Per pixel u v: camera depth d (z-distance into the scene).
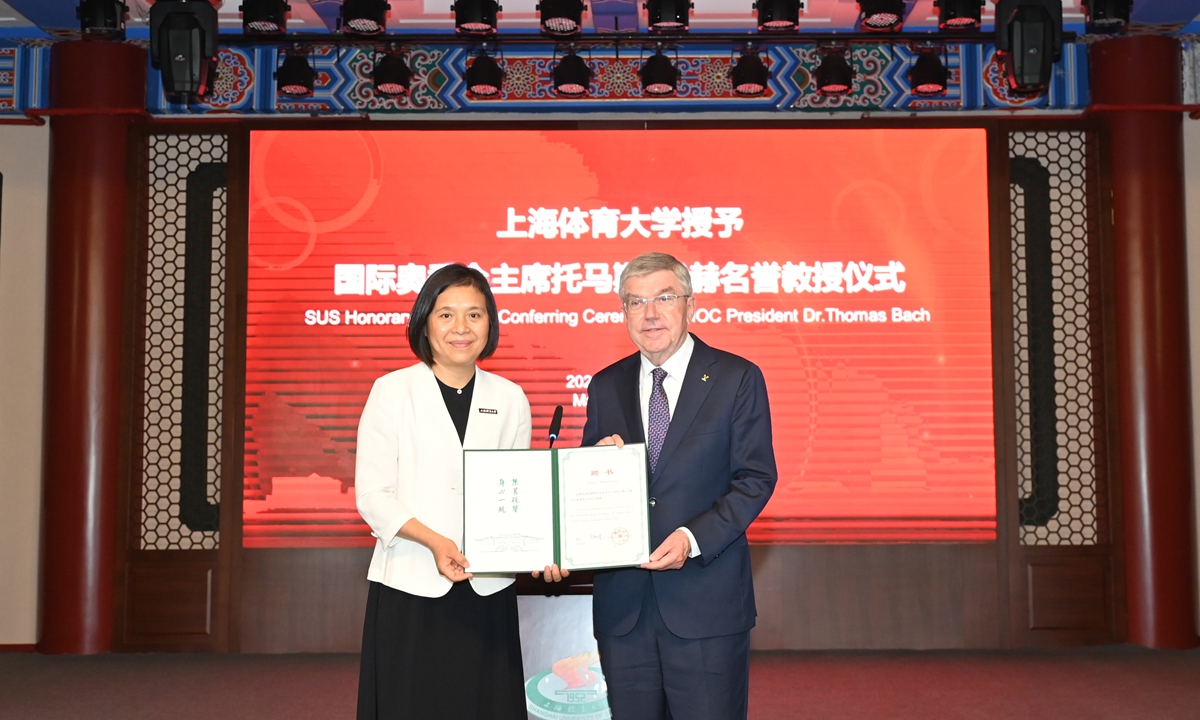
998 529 4.09
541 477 1.71
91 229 4.05
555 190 4.21
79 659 3.97
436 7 4.21
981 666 3.81
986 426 4.12
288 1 4.09
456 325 1.80
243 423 4.12
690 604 1.76
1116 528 4.07
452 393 1.86
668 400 1.87
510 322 4.17
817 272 4.18
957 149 4.21
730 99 4.26
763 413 1.83
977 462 4.11
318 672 3.79
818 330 4.16
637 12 4.14
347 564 4.09
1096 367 4.16
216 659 3.98
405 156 4.22
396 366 4.15
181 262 4.25
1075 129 4.23
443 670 1.74
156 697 3.44
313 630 4.07
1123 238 4.09
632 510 1.70
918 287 4.18
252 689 3.54
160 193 4.25
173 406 4.21
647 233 4.20
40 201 4.27
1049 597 4.06
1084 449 4.17
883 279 4.18
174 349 4.22
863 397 4.14
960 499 4.11
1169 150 4.09
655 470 1.81
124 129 4.14
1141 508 4.01
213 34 3.64
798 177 4.21
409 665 1.74
